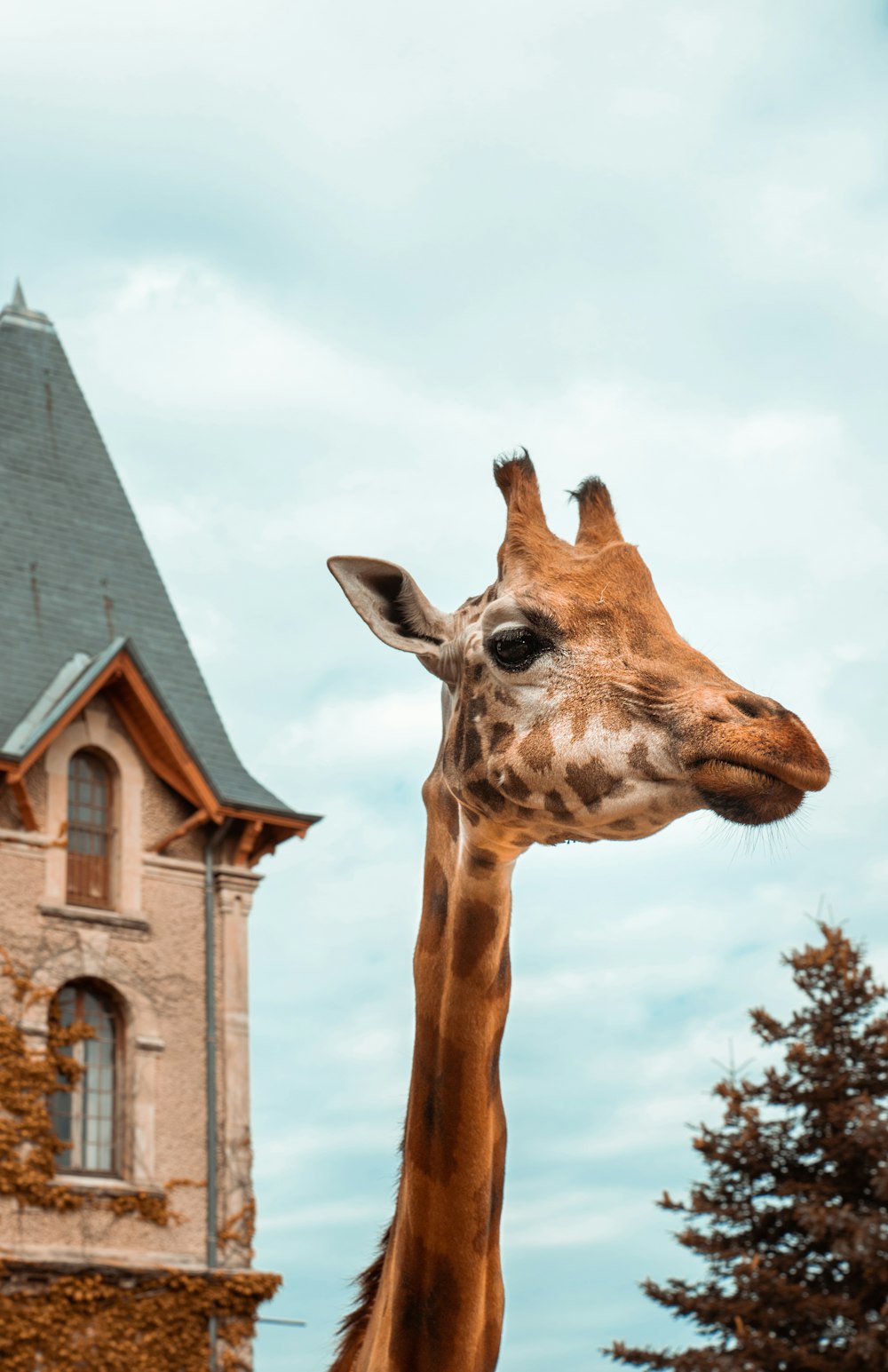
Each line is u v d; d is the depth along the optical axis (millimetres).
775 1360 23656
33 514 35281
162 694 32875
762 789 4621
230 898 32531
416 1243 5344
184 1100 30938
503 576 5438
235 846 33031
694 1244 25250
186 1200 30328
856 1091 25859
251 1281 29984
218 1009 31734
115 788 32219
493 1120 5422
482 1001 5379
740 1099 26094
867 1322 24078
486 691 5258
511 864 5391
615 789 4961
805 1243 25609
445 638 5738
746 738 4633
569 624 5160
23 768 30281
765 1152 25562
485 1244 5336
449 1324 5281
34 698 32312
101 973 30641
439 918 5574
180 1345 29062
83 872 31531
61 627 34000
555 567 5324
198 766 32281
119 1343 28469
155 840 32219
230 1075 31422
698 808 4941
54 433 36781
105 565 35719
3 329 37656
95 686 31641
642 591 5254
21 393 36844
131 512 37000
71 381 37844
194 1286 29453
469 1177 5324
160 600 36125
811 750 4609
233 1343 29516
